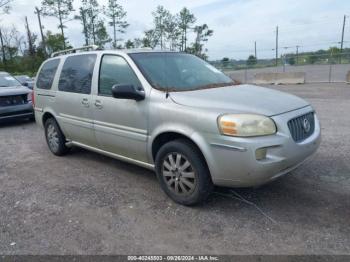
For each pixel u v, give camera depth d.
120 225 3.45
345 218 3.38
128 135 4.24
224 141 3.26
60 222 3.56
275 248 2.95
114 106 4.34
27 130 8.67
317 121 4.04
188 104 3.61
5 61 43.72
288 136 3.32
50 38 43.75
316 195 3.91
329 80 18.06
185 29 46.97
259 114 3.28
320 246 2.94
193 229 3.32
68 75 5.34
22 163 5.71
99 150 5.00
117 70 4.45
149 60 4.42
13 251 3.06
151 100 3.91
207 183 3.57
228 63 25.44
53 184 4.66
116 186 4.48
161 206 3.83
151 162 4.16
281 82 18.30
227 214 3.57
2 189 4.56
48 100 5.76
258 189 4.12
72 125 5.26
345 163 4.87
